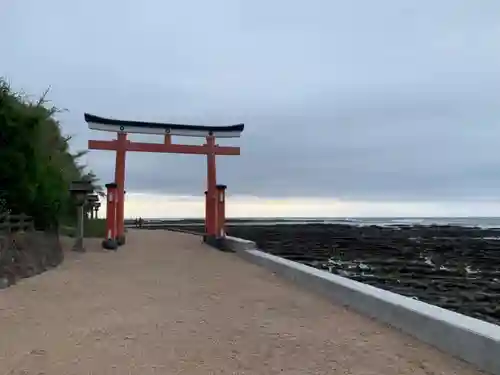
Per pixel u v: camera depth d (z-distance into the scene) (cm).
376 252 3059
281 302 862
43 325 680
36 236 1417
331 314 758
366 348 567
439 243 4100
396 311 668
